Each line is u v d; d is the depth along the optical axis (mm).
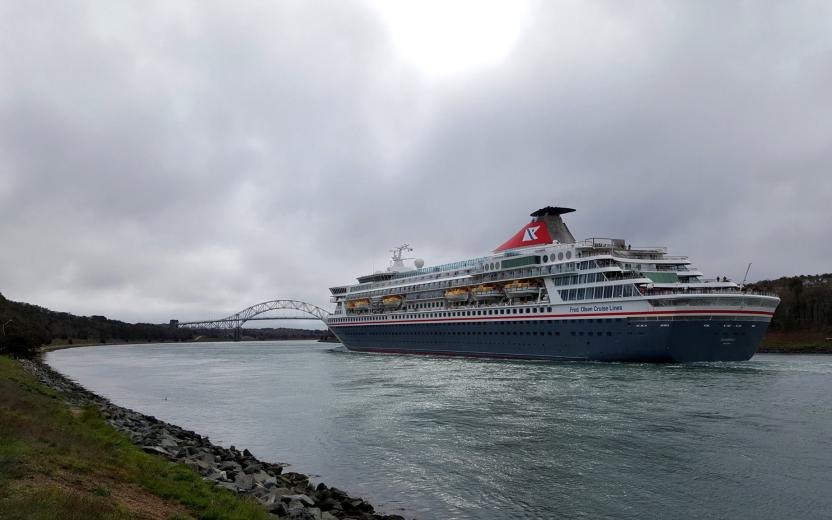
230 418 44656
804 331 157750
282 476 25141
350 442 34000
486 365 79625
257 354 172375
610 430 34125
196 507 15852
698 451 29094
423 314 107250
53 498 12445
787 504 21812
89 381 80438
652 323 68250
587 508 21797
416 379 65000
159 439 28734
